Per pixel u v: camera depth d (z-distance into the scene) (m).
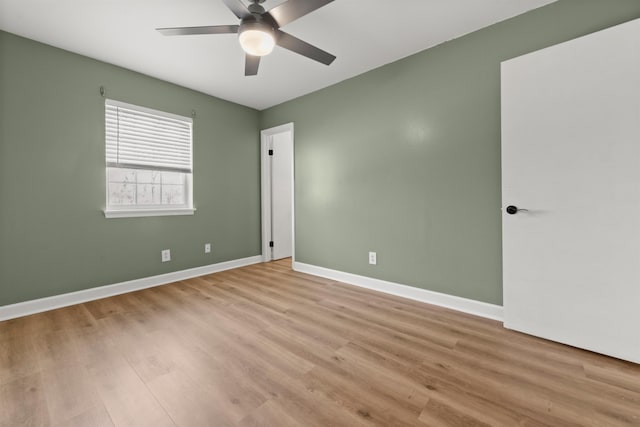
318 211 3.47
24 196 2.30
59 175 2.46
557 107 1.78
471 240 2.31
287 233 4.65
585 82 1.68
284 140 4.57
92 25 2.14
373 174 2.93
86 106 2.60
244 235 4.01
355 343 1.84
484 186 2.24
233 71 2.91
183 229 3.33
